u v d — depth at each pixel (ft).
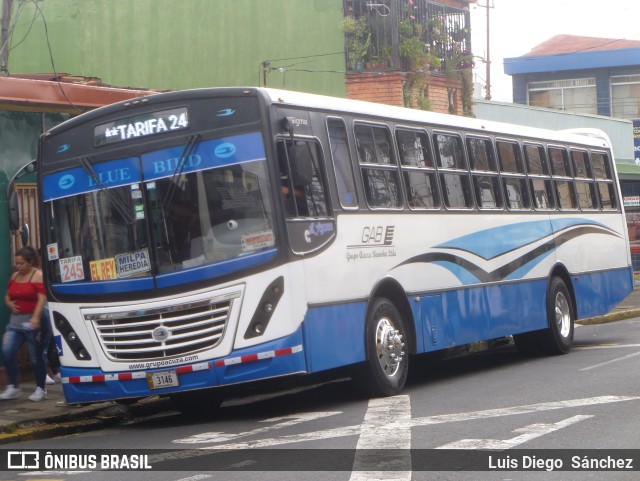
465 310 47.37
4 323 49.06
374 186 41.50
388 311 41.27
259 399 46.26
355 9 82.58
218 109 36.32
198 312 35.73
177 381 35.88
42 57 87.81
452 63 86.48
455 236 47.06
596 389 40.04
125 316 36.52
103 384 37.04
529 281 54.13
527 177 55.11
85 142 38.17
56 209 38.52
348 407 38.47
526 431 31.04
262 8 84.53
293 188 36.32
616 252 65.51
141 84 87.56
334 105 40.01
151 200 36.63
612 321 82.28
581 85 191.52
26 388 46.91
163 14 87.35
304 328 35.83
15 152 50.39
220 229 35.83
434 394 41.16
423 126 46.03
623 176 125.18
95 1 88.12
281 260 35.35
